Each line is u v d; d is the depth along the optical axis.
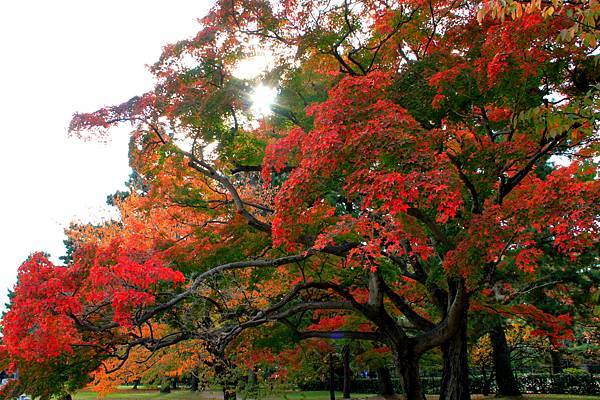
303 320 13.93
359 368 22.70
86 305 9.05
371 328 13.80
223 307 11.92
